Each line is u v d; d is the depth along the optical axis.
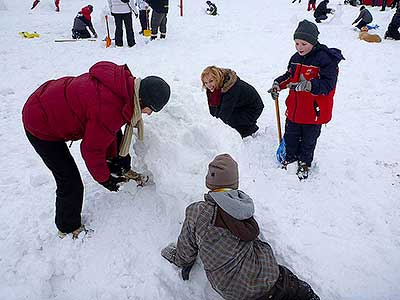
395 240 2.77
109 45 7.95
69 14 12.12
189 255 2.36
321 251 2.62
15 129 4.52
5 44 8.05
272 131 4.28
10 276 2.54
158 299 2.42
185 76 6.15
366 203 3.13
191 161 2.79
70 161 2.51
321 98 3.08
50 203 3.17
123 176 2.98
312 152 3.42
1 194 3.33
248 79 6.07
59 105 2.24
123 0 7.44
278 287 2.16
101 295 2.45
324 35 9.23
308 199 3.12
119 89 2.21
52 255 2.68
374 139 4.19
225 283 2.17
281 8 13.63
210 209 2.19
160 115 2.97
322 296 2.37
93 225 2.88
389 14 12.25
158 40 8.41
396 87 5.70
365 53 7.50
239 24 10.38
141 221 2.88
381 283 2.44
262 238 2.68
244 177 3.03
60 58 7.13
